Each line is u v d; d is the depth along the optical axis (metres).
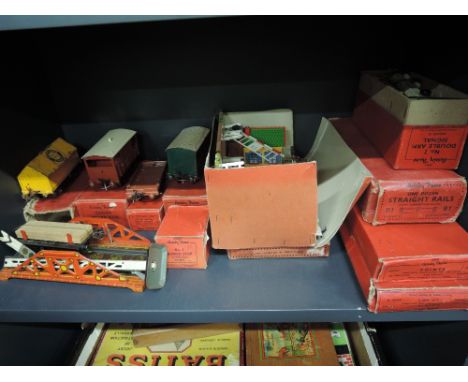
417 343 0.87
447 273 0.64
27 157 0.88
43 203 0.87
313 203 0.69
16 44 0.84
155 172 0.98
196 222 0.79
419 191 0.68
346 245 0.80
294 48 0.91
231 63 0.93
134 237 0.87
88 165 0.88
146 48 0.91
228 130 0.88
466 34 0.66
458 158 0.70
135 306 0.71
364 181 0.69
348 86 0.96
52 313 0.71
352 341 1.00
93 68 0.94
